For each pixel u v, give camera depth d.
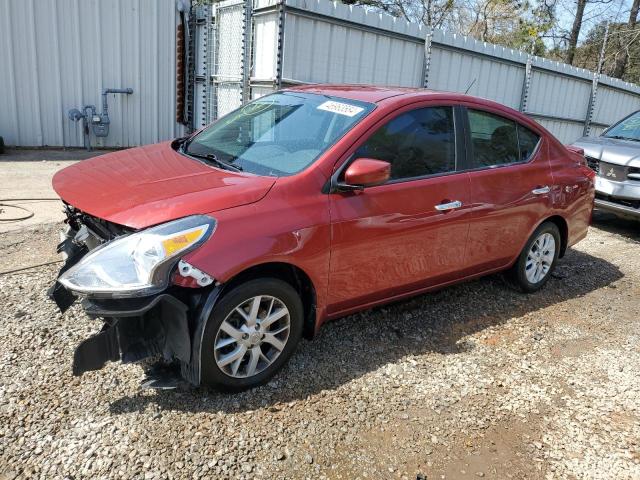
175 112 12.01
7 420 2.71
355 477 2.60
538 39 19.97
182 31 10.55
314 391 3.20
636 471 2.83
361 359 3.61
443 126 3.98
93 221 3.18
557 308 4.79
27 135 10.50
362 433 2.90
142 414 2.84
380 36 8.98
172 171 3.35
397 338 3.95
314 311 3.35
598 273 5.87
